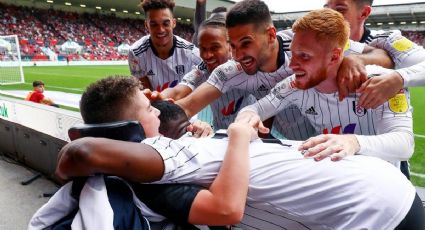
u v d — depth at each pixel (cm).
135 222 73
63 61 2180
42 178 295
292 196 79
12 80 1170
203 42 161
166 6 210
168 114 102
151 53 229
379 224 72
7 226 217
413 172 329
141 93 87
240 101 164
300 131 137
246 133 85
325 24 92
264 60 129
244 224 90
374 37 143
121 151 70
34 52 2156
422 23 2588
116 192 75
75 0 2520
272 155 85
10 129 333
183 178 78
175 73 231
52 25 2536
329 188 77
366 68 105
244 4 121
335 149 84
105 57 2519
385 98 97
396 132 98
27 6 2553
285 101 121
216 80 147
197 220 74
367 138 92
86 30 2672
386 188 74
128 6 2717
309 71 97
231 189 73
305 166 81
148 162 72
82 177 78
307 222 81
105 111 82
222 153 85
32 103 308
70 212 80
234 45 125
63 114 256
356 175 76
